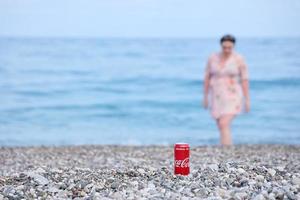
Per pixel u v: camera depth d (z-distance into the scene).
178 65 40.72
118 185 7.86
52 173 8.86
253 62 42.09
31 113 28.92
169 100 31.16
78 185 7.90
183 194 7.38
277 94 33.31
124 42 42.16
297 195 7.09
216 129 25.84
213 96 15.61
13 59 41.50
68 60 41.28
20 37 42.09
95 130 25.41
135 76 36.03
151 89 35.16
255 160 11.20
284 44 42.12
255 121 27.48
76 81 36.72
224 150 13.97
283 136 24.36
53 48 42.34
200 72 38.16
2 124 26.97
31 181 8.30
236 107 15.51
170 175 8.53
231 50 15.35
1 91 34.62
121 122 27.56
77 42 42.16
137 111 29.77
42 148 15.30
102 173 8.84
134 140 22.95
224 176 8.20
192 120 27.64
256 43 43.03
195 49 43.22
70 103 30.80
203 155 12.76
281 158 11.93
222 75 15.45
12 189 7.79
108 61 41.34
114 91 34.41
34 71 39.12
